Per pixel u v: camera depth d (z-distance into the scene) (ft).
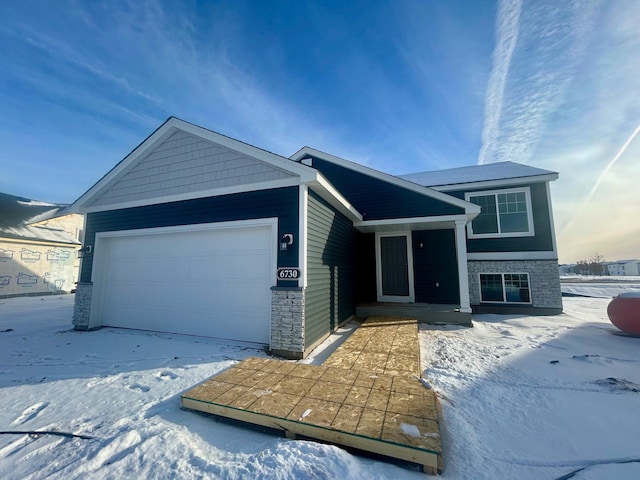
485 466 6.93
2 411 9.72
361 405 9.04
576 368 13.62
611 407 9.78
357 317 27.14
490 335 20.76
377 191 27.96
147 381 12.25
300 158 31.91
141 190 22.02
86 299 22.58
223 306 18.88
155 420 9.12
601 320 26.86
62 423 8.93
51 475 6.70
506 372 13.09
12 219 46.83
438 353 16.19
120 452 7.50
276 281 16.87
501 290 32.12
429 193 25.94
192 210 20.01
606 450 7.47
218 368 13.71
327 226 20.86
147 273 21.66
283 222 17.16
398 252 31.73
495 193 33.22
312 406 8.98
